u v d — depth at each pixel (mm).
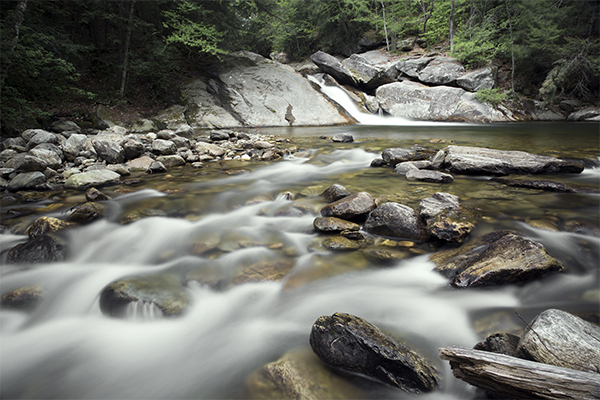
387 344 1868
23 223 4031
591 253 2959
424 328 2215
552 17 17906
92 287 2924
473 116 16500
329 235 3631
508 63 19797
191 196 5016
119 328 2494
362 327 1970
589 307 2293
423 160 6695
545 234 3285
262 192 5129
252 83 17297
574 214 3764
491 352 1729
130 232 3885
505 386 1532
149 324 2484
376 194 4707
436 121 16641
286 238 3615
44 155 6332
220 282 2865
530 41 17797
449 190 4809
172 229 3926
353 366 1858
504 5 19406
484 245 3061
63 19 14023
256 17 23250
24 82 10727
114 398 1890
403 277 2844
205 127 14273
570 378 1413
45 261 3240
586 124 14336
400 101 18031
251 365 2016
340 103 18219
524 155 5902
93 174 5816
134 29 14180
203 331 2377
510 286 2541
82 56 15344
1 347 2316
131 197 4996
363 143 9469
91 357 2217
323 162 7336
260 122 15344
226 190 5305
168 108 14875
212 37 16172
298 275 2926
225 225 3988
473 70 18688
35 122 9883
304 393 1755
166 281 2859
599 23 18453
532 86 19312
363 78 20172
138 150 7340
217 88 16609
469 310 2371
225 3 17859
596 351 1590
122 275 3094
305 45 25641
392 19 21906
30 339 2402
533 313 2270
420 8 23094
